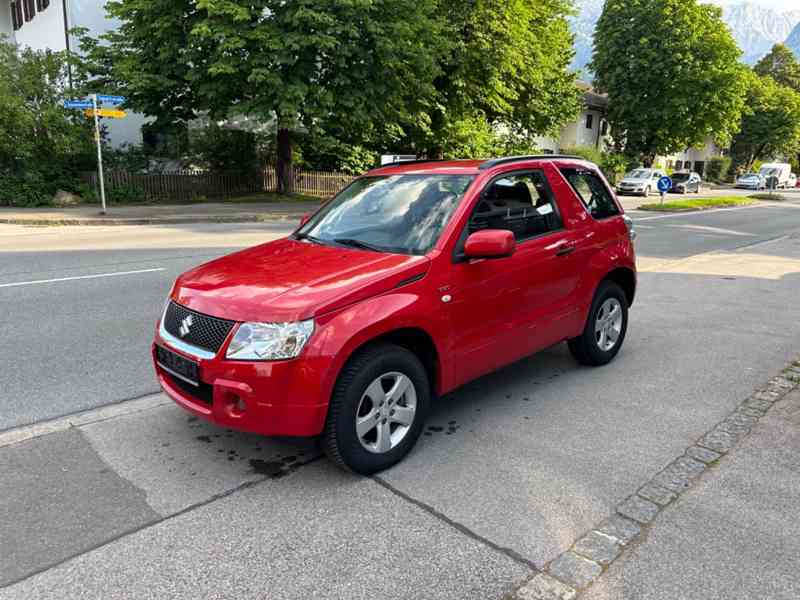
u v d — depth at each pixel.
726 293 8.70
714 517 3.14
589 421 4.33
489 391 4.90
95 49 21.64
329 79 20.61
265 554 2.81
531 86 29.25
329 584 2.62
